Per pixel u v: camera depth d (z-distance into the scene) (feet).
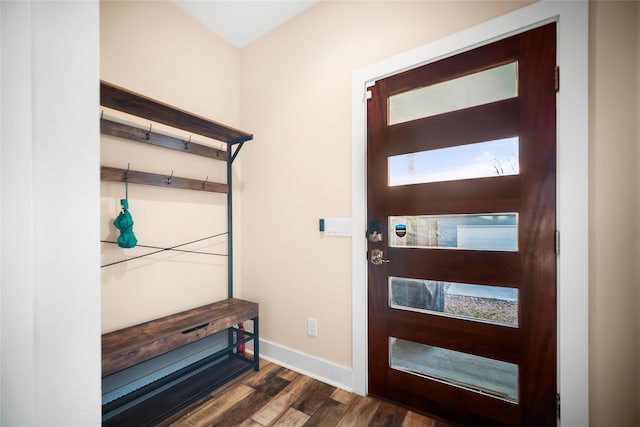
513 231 4.25
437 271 4.82
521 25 4.10
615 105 3.56
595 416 3.65
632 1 3.50
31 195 2.04
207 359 5.66
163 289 5.77
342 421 4.68
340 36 5.85
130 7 5.39
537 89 4.04
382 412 4.92
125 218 4.83
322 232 6.06
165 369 5.76
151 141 5.55
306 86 6.34
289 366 6.44
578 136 3.72
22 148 2.06
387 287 5.29
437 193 4.83
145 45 5.61
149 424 4.50
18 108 2.07
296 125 6.49
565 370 3.79
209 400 5.22
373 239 5.39
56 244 2.16
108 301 4.95
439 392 4.76
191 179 6.18
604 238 3.61
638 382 3.43
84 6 2.38
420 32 4.95
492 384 4.41
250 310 6.22
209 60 6.84
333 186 5.92
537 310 4.04
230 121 7.34
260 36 7.18
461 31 4.58
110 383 4.96
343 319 5.74
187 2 6.08
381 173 5.37
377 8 5.41
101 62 4.96
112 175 4.93
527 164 4.11
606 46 3.61
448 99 4.77
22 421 2.06
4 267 2.10
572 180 3.76
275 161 6.86
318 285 6.10
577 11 3.73
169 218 5.93
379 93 5.40
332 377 5.79
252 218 7.29
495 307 4.37
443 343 4.77
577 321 3.72
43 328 2.07
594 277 3.66
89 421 2.32
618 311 3.54
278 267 6.76
